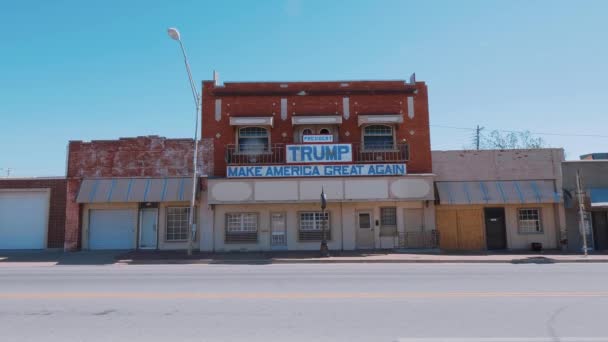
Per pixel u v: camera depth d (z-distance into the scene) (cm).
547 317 779
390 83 2392
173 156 2322
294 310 842
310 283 1201
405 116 2377
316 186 2219
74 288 1125
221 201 2209
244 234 2292
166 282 1234
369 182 2227
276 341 640
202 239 2269
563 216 2362
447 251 2280
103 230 2327
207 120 2345
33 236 2370
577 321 751
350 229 2295
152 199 2236
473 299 944
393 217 2323
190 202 2286
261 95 2362
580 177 2088
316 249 2288
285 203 2284
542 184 2370
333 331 693
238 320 766
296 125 2333
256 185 2219
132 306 886
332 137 2278
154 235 2334
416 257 1994
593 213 2366
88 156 2319
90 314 816
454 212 2417
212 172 2316
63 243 2356
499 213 2419
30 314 819
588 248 2336
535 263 1841
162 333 686
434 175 2244
